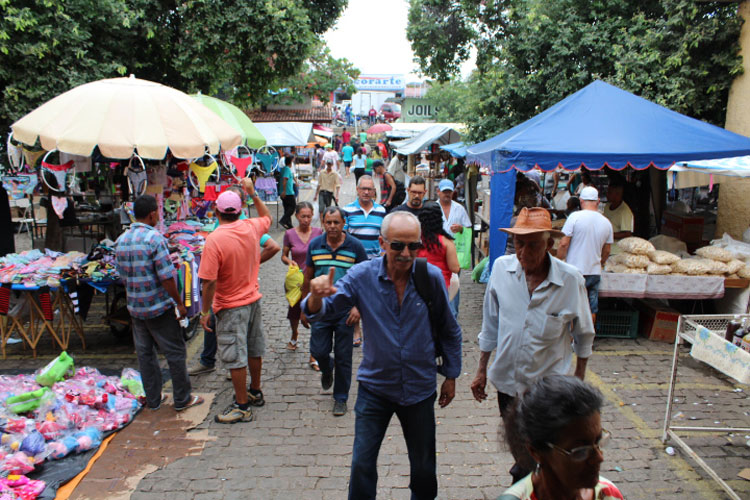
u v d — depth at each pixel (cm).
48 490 369
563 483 155
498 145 683
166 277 453
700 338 388
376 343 299
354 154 3153
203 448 432
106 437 440
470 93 1416
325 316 299
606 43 1028
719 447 435
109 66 874
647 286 657
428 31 1512
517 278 319
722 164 746
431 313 301
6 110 792
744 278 657
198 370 572
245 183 511
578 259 622
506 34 1427
